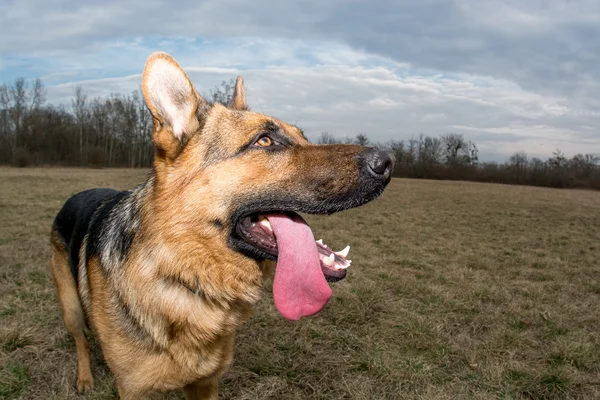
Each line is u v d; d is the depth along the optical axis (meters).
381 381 0.70
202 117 0.48
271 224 0.49
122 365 0.48
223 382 0.69
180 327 0.46
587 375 0.72
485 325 0.93
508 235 2.24
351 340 0.82
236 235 0.47
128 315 0.47
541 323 0.95
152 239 0.46
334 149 0.48
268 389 0.67
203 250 0.46
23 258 1.29
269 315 0.92
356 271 1.31
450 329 0.90
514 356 0.79
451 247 1.81
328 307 0.98
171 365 0.47
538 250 1.84
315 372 0.72
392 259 1.51
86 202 0.69
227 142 0.47
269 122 0.49
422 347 0.81
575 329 0.92
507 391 0.67
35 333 0.79
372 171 0.46
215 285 0.46
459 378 0.71
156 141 0.47
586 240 2.18
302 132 0.54
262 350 0.77
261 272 0.49
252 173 0.47
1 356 0.72
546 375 0.70
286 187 0.47
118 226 0.51
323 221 2.38
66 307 0.66
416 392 0.67
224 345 0.50
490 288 1.19
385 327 0.89
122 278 0.48
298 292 0.46
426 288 1.16
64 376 0.68
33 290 1.01
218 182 0.46
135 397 0.49
